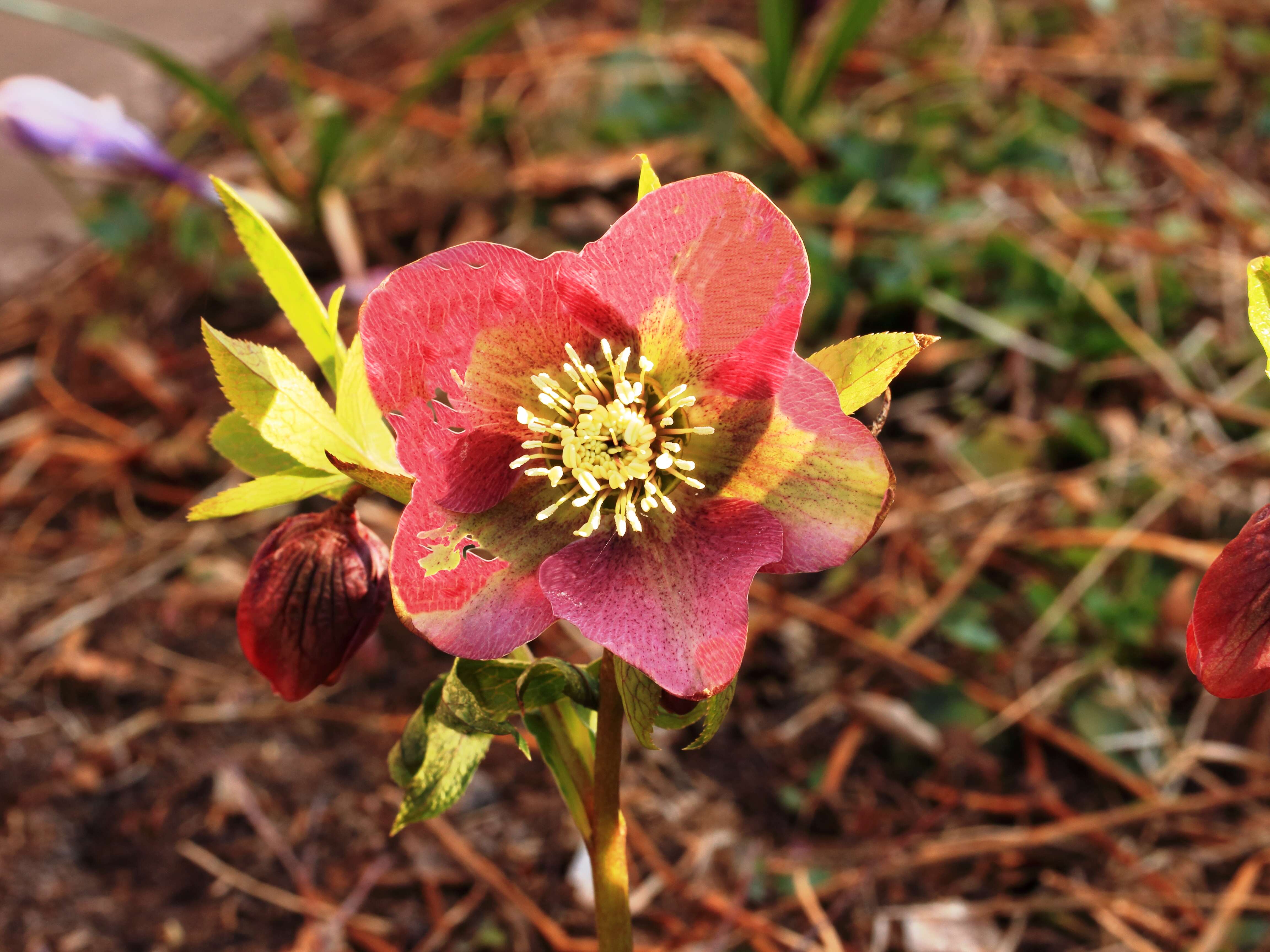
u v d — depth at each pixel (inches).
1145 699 20.0
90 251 30.0
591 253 10.5
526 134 30.9
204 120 31.5
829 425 10.6
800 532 10.7
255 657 12.1
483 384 10.9
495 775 19.0
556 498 11.0
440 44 35.7
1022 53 33.0
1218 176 28.9
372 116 33.2
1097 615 20.9
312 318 12.2
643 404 11.0
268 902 17.6
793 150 28.8
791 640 21.0
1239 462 22.8
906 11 35.4
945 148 29.7
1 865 17.8
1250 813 18.5
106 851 18.2
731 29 34.9
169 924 17.3
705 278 10.6
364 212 29.5
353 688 20.6
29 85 25.1
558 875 17.7
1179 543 21.2
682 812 18.5
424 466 10.6
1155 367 24.5
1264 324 10.6
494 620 10.7
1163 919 17.2
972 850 17.9
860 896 17.4
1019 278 26.2
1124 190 28.6
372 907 17.5
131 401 26.0
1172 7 34.4
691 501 10.9
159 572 22.5
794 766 19.2
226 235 28.8
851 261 26.5
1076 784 19.0
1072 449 23.6
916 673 20.3
